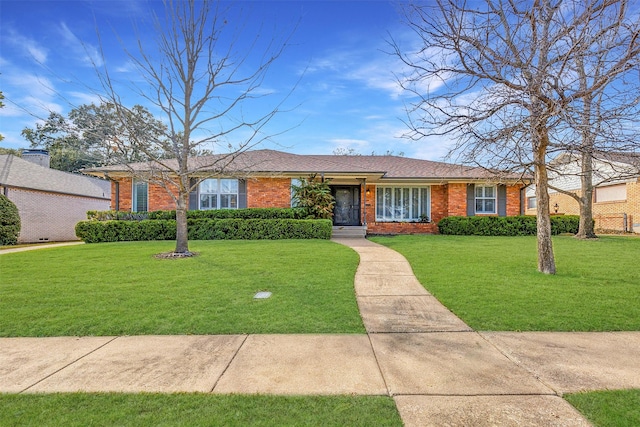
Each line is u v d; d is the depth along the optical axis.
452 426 2.22
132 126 8.97
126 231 13.52
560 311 4.61
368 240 13.41
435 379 2.86
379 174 15.19
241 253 9.41
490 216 15.96
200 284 6.11
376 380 2.84
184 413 2.38
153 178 9.77
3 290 5.73
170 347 3.58
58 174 21.88
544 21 5.37
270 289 5.80
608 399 2.52
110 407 2.46
